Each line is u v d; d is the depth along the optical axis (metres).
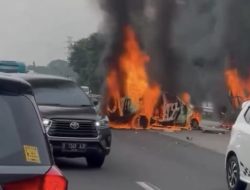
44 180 4.30
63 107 14.62
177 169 15.28
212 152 19.84
